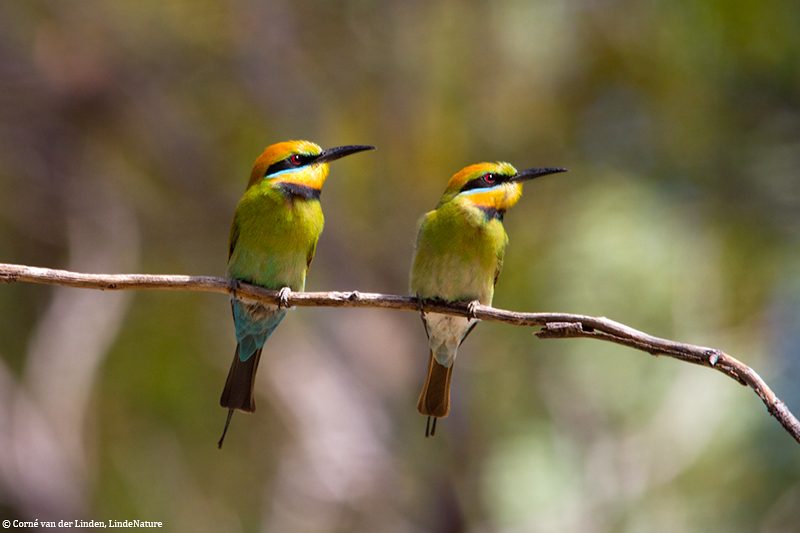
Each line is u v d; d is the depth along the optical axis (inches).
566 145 549.6
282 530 546.9
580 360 526.6
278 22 596.1
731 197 490.9
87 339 539.2
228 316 576.7
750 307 482.9
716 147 498.6
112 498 529.7
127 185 604.1
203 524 541.0
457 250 313.6
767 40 484.7
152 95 603.8
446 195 326.0
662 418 503.2
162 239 601.0
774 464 472.7
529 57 550.9
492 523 530.9
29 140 595.8
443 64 566.6
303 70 594.6
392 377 589.6
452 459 556.7
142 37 600.7
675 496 490.0
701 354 223.6
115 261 582.6
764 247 483.2
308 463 558.9
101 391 543.8
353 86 587.2
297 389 571.2
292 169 325.1
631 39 530.0
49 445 508.1
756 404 481.7
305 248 325.7
